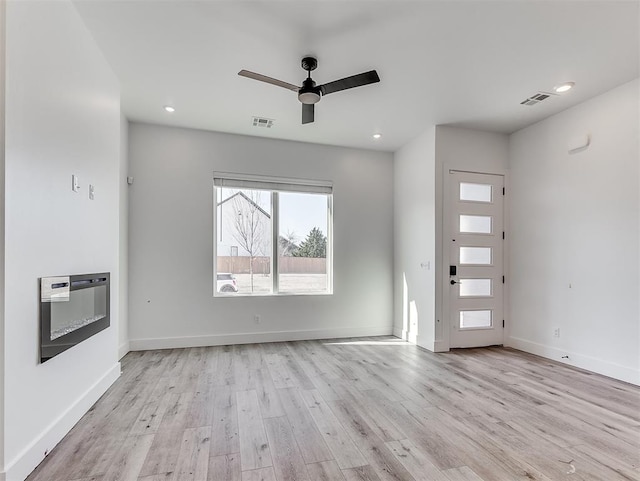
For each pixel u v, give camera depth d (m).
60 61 2.11
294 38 2.58
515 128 4.35
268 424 2.30
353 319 4.98
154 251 4.19
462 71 3.03
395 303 5.12
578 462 1.88
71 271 2.24
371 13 2.31
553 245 3.90
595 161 3.46
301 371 3.40
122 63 2.90
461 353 4.10
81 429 2.22
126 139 4.04
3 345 1.59
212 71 3.04
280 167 4.72
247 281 4.66
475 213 4.39
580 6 2.21
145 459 1.89
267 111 3.85
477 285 4.40
